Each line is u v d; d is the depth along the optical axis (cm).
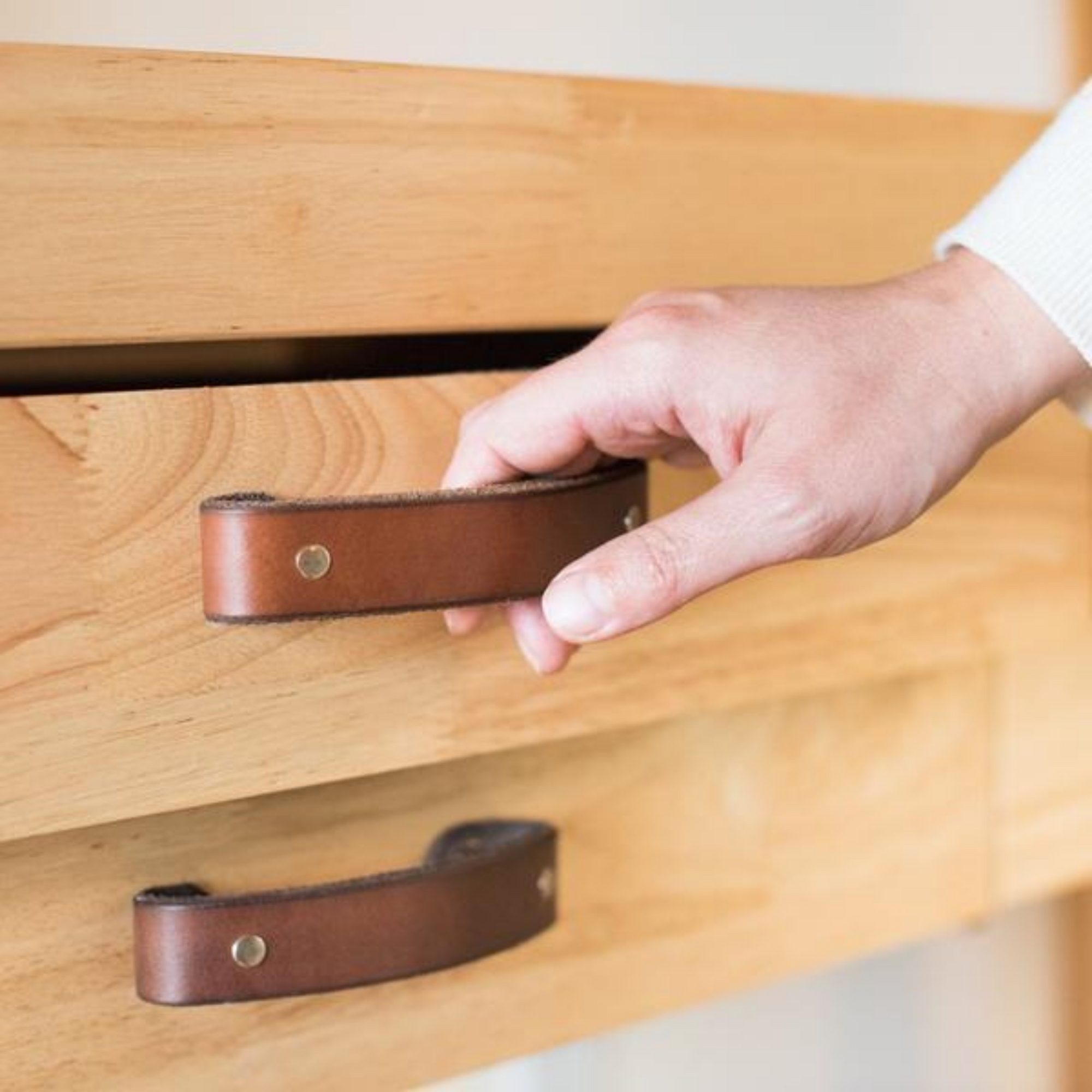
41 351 50
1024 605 70
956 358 52
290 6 64
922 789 71
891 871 71
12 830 47
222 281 48
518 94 53
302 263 50
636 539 47
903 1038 116
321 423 50
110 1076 52
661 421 51
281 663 51
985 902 75
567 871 61
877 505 49
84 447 46
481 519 48
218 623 47
